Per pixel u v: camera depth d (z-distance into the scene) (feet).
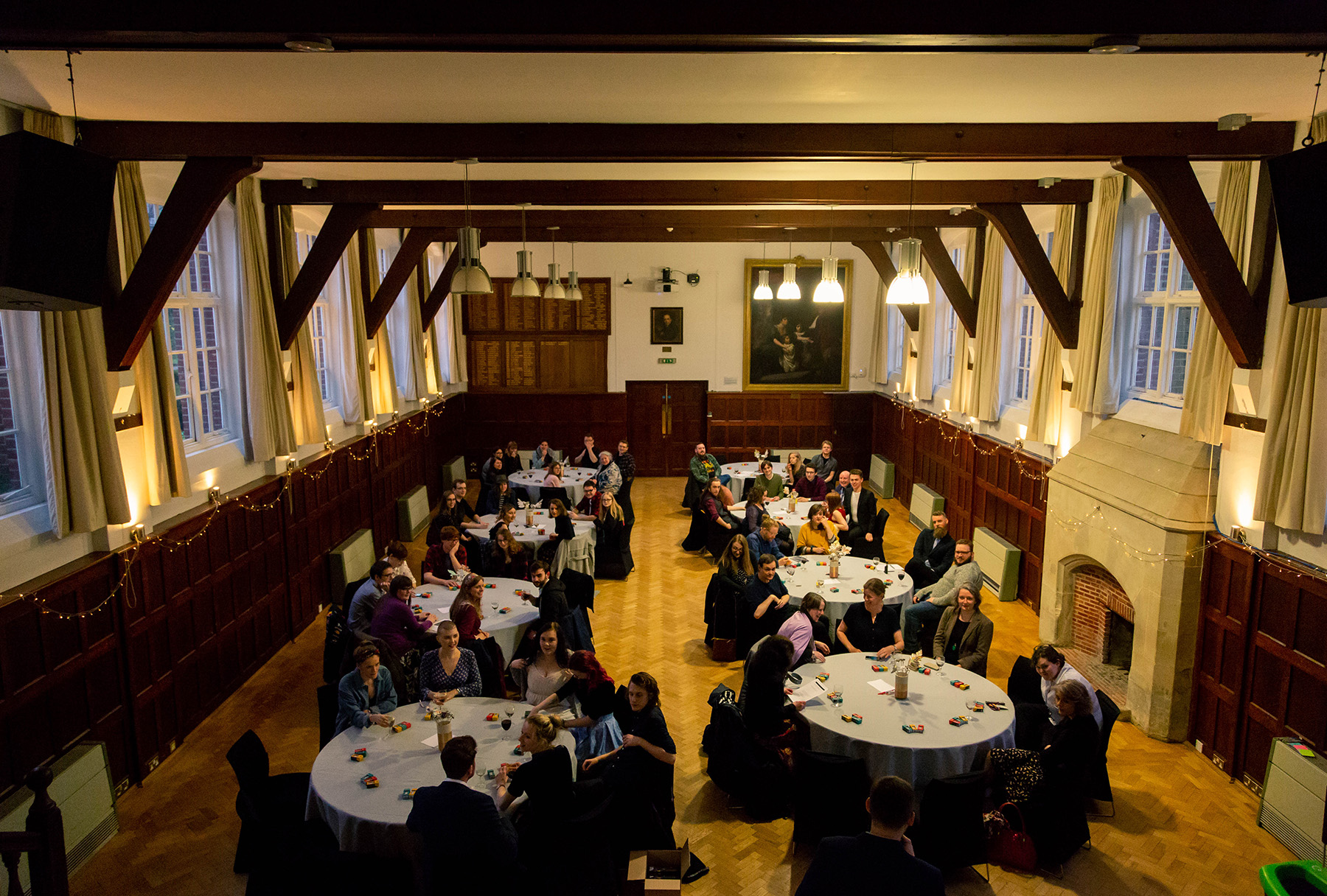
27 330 16.81
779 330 55.01
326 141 17.93
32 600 16.25
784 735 18.21
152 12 9.80
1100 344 25.91
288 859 13.66
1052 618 27.61
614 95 15.65
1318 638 17.24
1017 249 27.35
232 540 24.57
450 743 13.08
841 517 32.01
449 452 52.90
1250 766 19.40
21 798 15.37
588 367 55.52
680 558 38.27
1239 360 19.03
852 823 16.25
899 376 52.49
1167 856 16.90
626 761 15.55
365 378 35.17
